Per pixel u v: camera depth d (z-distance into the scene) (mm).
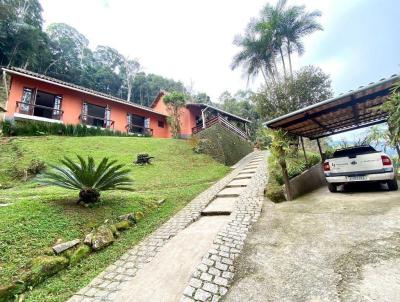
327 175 6523
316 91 15031
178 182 9023
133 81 47562
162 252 3551
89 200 4934
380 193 5816
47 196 5176
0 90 21141
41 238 3400
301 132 8555
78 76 38188
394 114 4469
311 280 2439
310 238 3457
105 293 2605
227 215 5219
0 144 10992
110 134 16906
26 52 29875
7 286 2506
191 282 2619
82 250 3512
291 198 6016
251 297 2295
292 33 19844
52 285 2793
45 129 13758
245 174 9688
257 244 3480
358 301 2041
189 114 21719
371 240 3133
